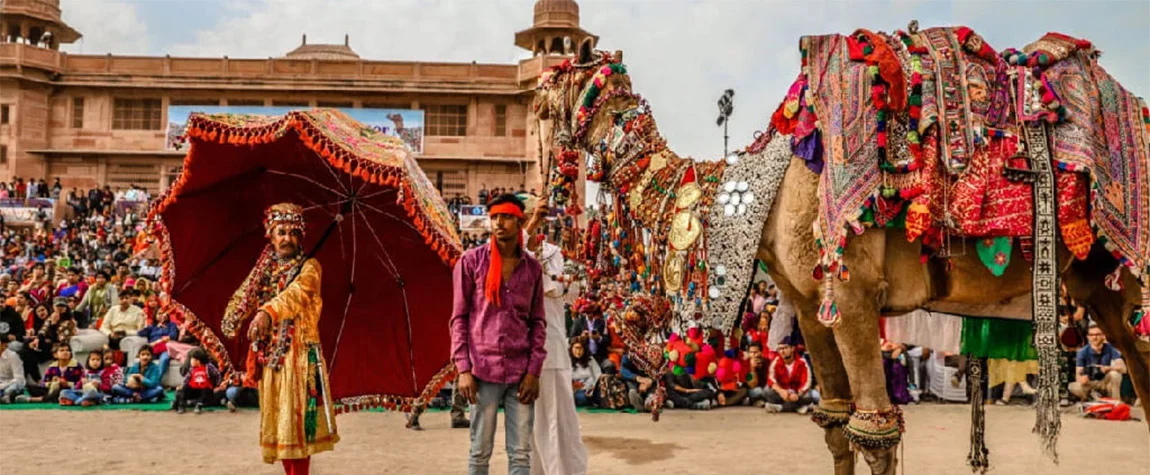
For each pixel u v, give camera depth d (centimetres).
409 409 605
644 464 629
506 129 4319
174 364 1212
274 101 4312
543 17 4356
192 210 568
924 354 1218
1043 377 349
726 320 385
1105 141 364
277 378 475
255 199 588
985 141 355
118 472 592
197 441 757
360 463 634
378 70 4291
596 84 440
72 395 1077
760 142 405
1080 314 741
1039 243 350
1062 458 664
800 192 373
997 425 912
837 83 364
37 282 1781
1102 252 386
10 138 4203
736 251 385
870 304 362
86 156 4312
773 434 817
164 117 4334
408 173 501
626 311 435
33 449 699
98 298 1545
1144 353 387
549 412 496
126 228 3319
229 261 586
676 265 404
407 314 606
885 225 357
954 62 365
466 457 662
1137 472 598
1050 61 370
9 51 4181
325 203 595
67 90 4328
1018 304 407
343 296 604
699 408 1070
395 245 602
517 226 435
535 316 443
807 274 376
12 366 1119
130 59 4312
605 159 439
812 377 1032
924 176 352
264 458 474
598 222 466
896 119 359
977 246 362
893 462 368
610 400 1042
